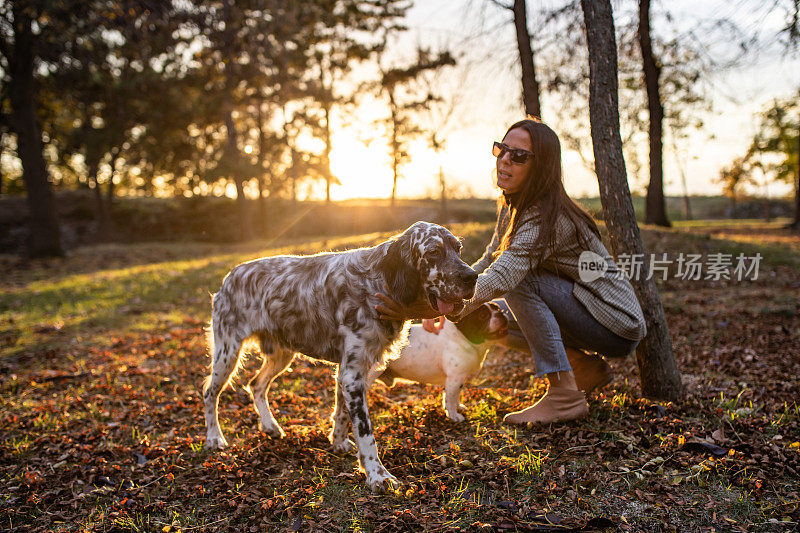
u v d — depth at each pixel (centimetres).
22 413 495
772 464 330
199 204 3347
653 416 408
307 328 358
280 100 2741
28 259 2086
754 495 303
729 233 2519
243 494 324
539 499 308
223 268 1314
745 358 579
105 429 446
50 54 2012
